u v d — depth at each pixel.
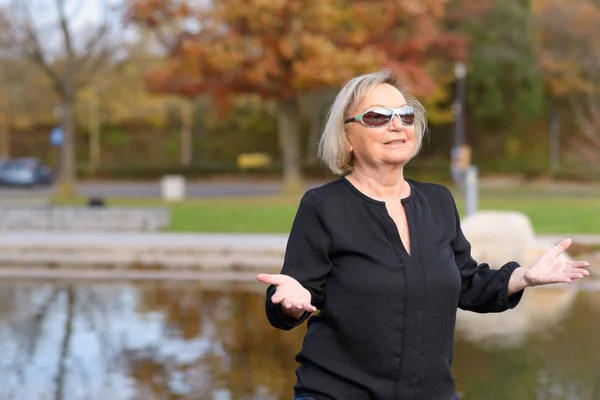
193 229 24.97
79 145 77.19
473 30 64.81
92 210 24.77
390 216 3.79
